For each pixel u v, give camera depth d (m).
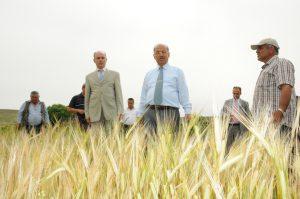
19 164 2.85
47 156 3.04
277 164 2.12
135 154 2.78
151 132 3.62
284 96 4.50
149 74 6.84
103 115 8.28
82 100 9.67
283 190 2.06
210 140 2.54
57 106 19.61
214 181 2.18
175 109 6.57
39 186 2.72
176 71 6.66
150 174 2.58
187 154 2.51
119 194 2.56
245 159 2.38
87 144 3.21
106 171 2.83
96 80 8.27
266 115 2.47
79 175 2.77
